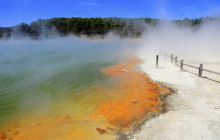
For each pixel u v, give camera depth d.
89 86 9.11
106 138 4.70
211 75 10.04
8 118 5.88
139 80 10.05
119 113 6.09
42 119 5.81
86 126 5.31
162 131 4.84
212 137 4.42
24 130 5.18
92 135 4.85
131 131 4.97
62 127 5.29
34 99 7.47
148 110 6.26
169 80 9.73
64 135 4.89
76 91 8.40
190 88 8.29
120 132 4.95
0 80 10.17
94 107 6.64
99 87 8.93
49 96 7.79
